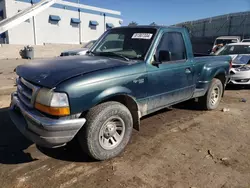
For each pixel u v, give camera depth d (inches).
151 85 138.5
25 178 106.3
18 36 992.9
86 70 113.3
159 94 146.6
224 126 175.8
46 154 127.5
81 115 112.8
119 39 160.9
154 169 116.2
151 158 126.4
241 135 160.1
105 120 115.9
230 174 113.8
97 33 1326.3
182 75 162.9
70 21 1179.3
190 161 124.6
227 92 297.6
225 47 375.6
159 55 138.7
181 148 138.6
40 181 104.4
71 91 102.0
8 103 215.3
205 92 198.5
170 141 147.4
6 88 283.1
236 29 1002.1
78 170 113.8
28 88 114.8
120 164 120.0
